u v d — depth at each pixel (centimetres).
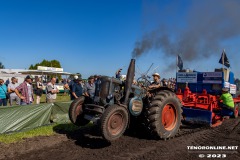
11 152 518
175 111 653
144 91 652
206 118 759
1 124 657
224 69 927
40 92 1192
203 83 938
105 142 597
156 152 531
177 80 1003
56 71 2430
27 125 718
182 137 656
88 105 588
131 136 655
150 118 599
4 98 959
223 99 870
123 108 548
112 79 588
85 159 484
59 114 821
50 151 529
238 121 933
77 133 680
